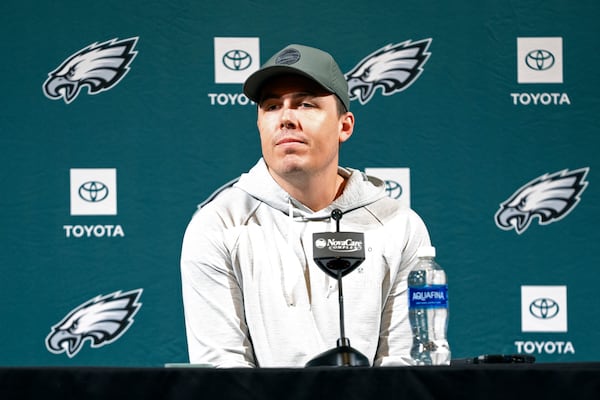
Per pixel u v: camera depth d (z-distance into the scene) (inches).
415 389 210.2
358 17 520.4
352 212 365.7
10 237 499.8
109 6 514.6
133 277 503.2
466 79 518.6
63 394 208.1
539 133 517.0
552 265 510.9
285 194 357.1
